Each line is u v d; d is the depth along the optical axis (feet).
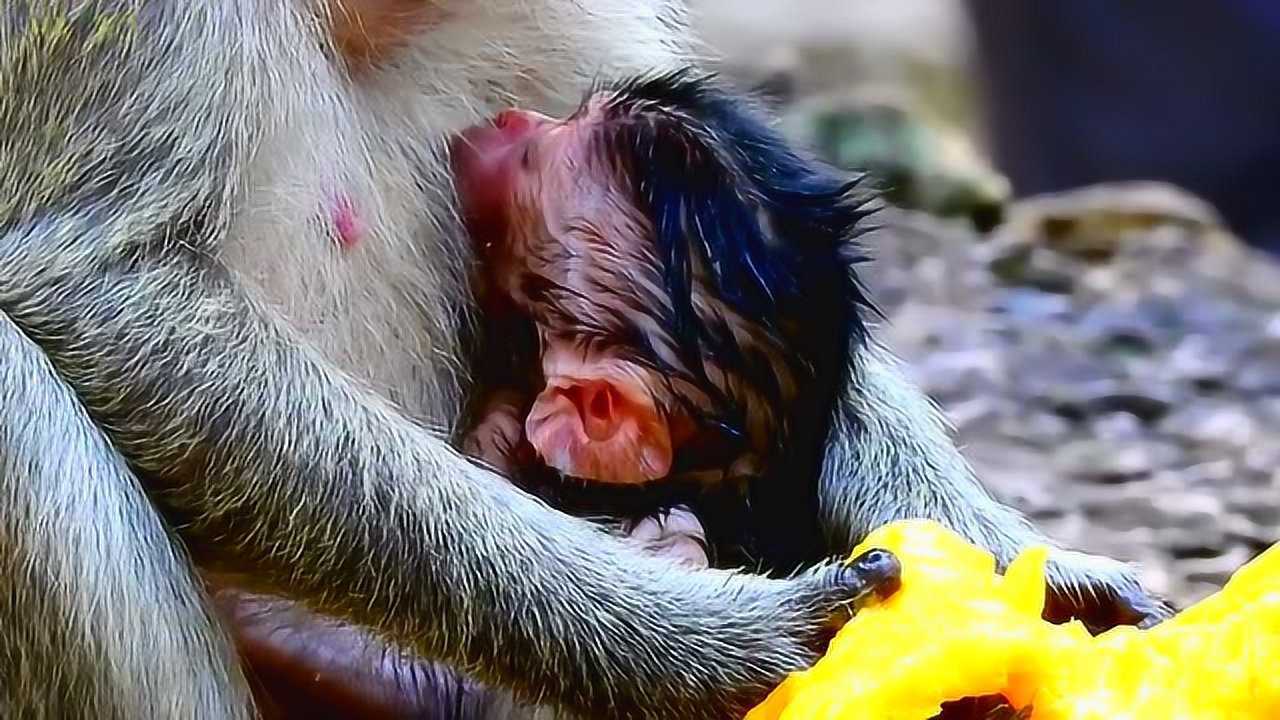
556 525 16.55
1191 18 80.43
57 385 15.61
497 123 19.12
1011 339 43.75
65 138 16.28
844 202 19.31
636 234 18.54
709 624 16.15
